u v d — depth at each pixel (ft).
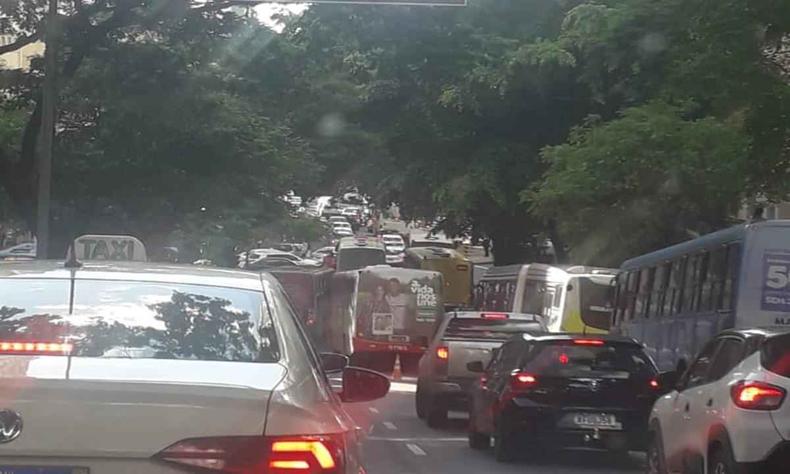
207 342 16.17
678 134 92.38
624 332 81.51
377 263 181.68
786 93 59.41
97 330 16.10
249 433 13.58
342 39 140.46
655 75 97.50
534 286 102.12
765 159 62.85
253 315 17.26
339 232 326.03
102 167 96.78
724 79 59.26
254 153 107.55
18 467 13.00
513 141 139.85
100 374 14.17
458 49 138.72
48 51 77.15
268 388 14.49
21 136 95.71
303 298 141.59
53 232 98.07
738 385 31.35
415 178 142.20
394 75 142.20
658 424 38.17
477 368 57.47
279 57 134.62
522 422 45.83
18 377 13.70
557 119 137.49
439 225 157.69
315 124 139.23
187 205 102.12
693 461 33.73
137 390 13.53
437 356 62.23
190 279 18.19
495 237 155.12
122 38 86.53
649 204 97.09
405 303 117.91
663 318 71.67
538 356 46.62
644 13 90.12
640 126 93.97
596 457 50.01
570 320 92.22
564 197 98.48
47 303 16.84
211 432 13.46
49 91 77.05
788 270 56.54
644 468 46.68
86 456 13.09
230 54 99.91
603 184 96.12
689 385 36.40
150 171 99.91
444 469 45.93
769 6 57.41
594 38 97.66
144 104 88.22
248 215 104.58
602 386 45.83
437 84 139.64
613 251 103.30
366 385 21.67
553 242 143.95
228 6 87.71
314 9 139.03
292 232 110.83
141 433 13.23
